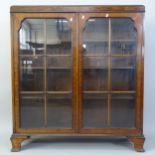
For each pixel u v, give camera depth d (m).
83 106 2.99
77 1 3.57
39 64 3.01
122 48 2.98
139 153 2.91
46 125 3.03
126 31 2.96
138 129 2.97
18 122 2.99
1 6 3.55
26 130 3.00
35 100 3.03
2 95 3.62
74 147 3.10
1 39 3.57
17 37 2.92
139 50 2.92
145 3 3.55
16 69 2.95
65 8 2.90
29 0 3.56
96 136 3.24
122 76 3.00
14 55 2.94
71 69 2.98
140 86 2.95
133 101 3.00
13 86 2.96
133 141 2.97
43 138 3.44
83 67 2.97
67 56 2.98
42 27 2.96
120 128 2.98
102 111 3.02
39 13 2.91
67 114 3.02
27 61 3.00
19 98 2.99
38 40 2.98
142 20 2.89
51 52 3.00
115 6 2.89
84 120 3.01
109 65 3.00
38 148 3.06
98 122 3.01
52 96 3.02
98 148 3.07
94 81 3.00
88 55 2.98
